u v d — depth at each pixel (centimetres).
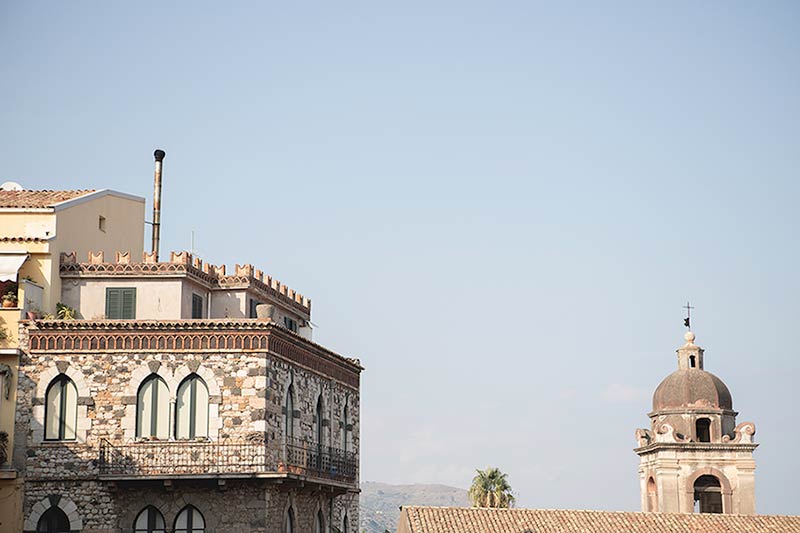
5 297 5969
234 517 5769
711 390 7869
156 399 5831
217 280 6644
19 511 5753
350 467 7075
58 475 5769
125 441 5791
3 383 5822
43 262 6184
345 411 7125
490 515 7475
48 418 5831
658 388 8056
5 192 6838
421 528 7244
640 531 7375
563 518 7494
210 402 5809
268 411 5856
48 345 5869
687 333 8056
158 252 7331
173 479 5675
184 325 5856
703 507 7825
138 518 5778
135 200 7306
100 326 5859
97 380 5838
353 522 7275
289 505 6109
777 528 7450
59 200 6494
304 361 6412
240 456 5778
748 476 7750
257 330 5862
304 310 7556
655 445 7806
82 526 5747
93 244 6731
